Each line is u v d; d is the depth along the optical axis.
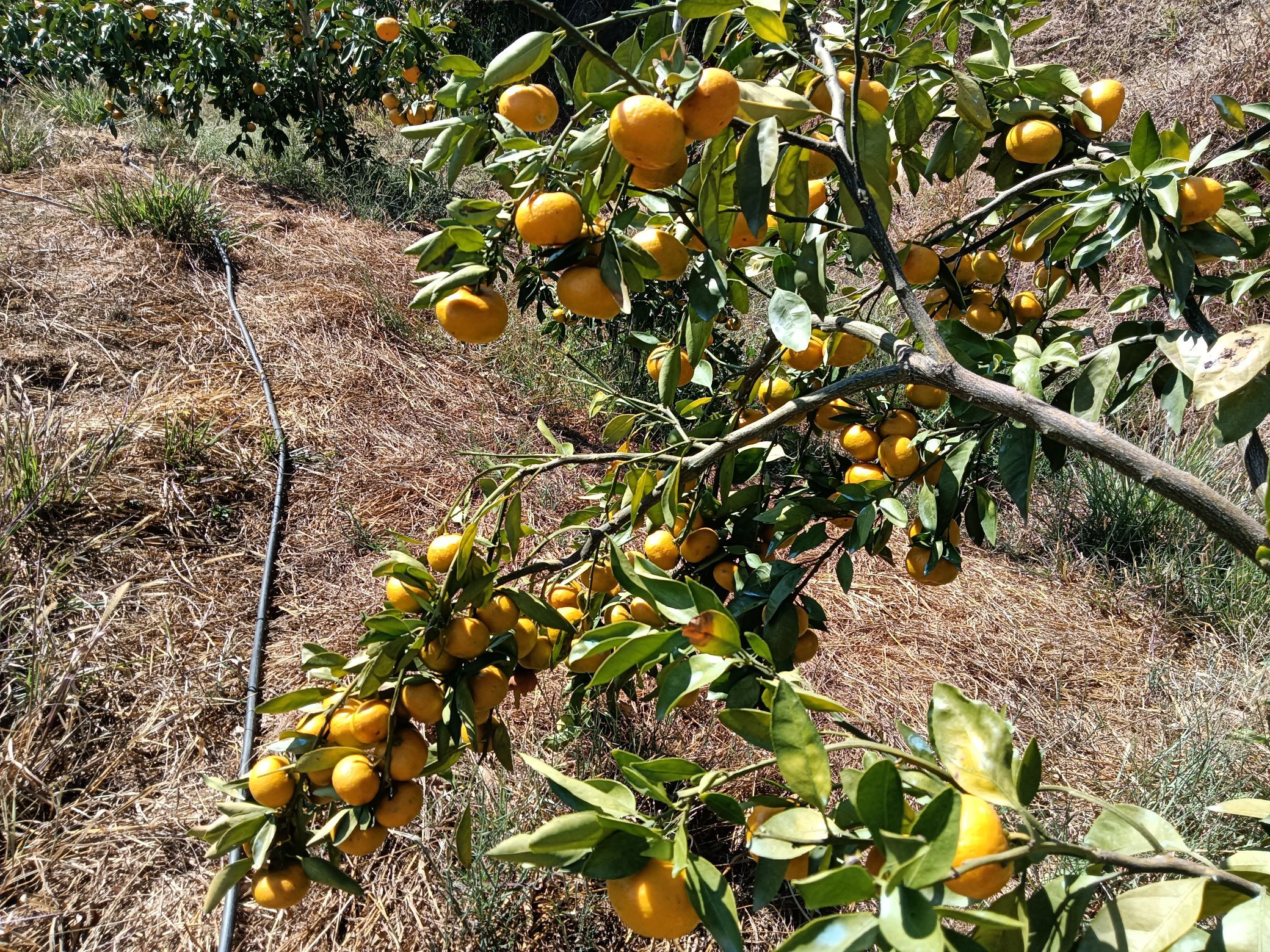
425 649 1.41
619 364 5.36
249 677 3.14
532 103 1.22
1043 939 0.95
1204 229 1.43
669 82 1.11
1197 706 3.04
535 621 1.54
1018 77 1.72
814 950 0.76
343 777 1.29
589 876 0.92
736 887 2.53
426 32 5.25
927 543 1.75
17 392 4.09
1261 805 1.10
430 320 5.96
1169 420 1.42
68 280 5.12
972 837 0.85
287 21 6.95
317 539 3.90
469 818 1.53
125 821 2.59
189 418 4.31
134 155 7.26
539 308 3.56
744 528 1.94
